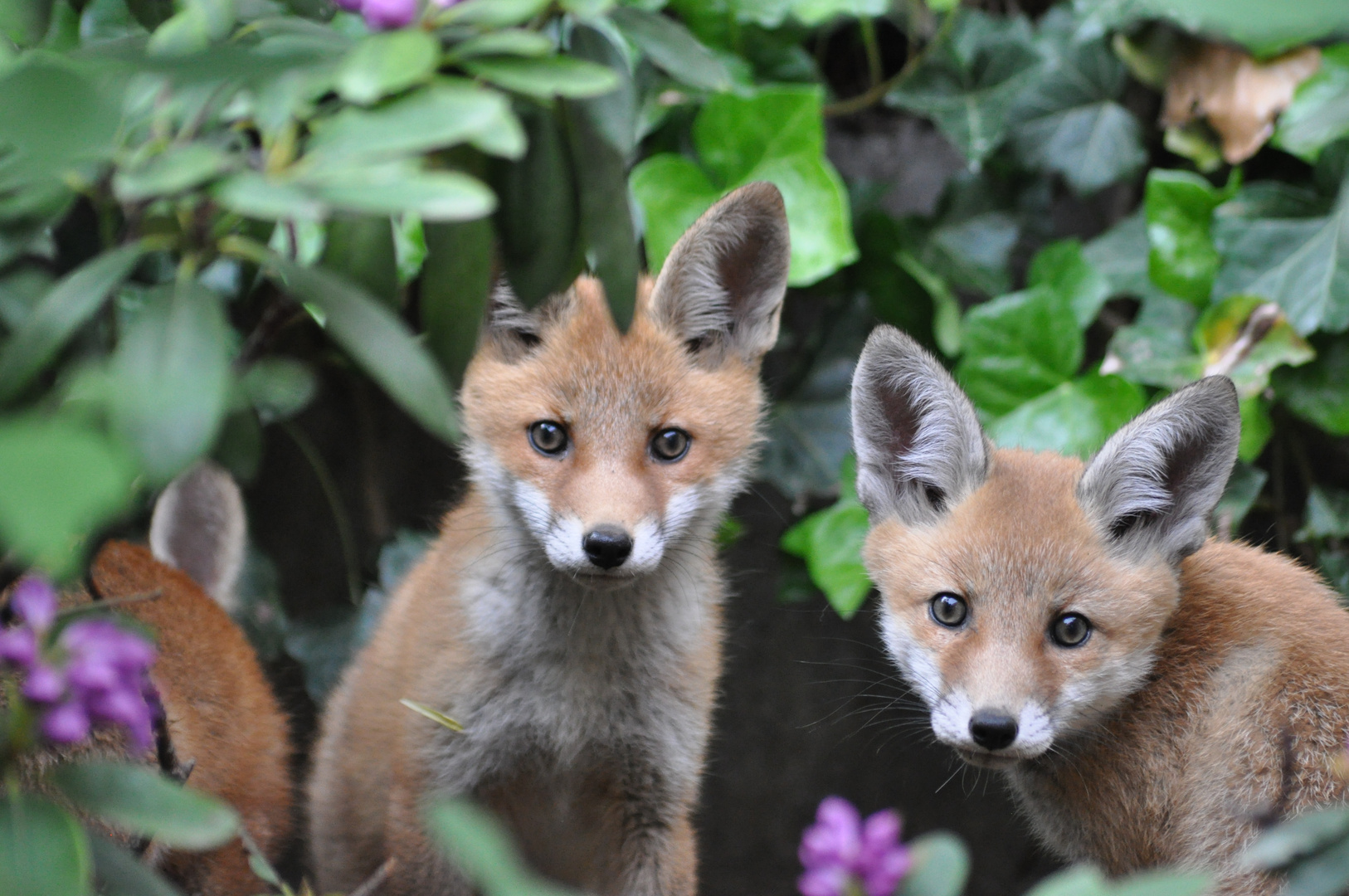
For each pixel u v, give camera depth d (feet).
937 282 25.26
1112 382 22.76
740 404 19.45
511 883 7.39
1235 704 16.24
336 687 22.86
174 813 8.50
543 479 18.28
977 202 25.86
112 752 14.65
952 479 18.01
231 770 17.60
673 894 19.89
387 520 28.53
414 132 7.79
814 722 29.35
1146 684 16.92
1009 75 25.11
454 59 8.75
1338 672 15.93
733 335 19.84
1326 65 23.21
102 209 9.61
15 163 7.91
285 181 7.73
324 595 29.71
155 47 8.90
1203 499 16.89
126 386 7.67
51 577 9.57
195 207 8.55
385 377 8.15
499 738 18.88
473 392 19.15
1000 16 26.48
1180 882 7.54
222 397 7.71
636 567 17.29
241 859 17.54
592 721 19.15
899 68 28.45
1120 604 16.46
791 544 24.29
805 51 26.73
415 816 18.85
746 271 19.65
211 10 9.14
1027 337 23.27
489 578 18.95
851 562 23.71
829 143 29.07
